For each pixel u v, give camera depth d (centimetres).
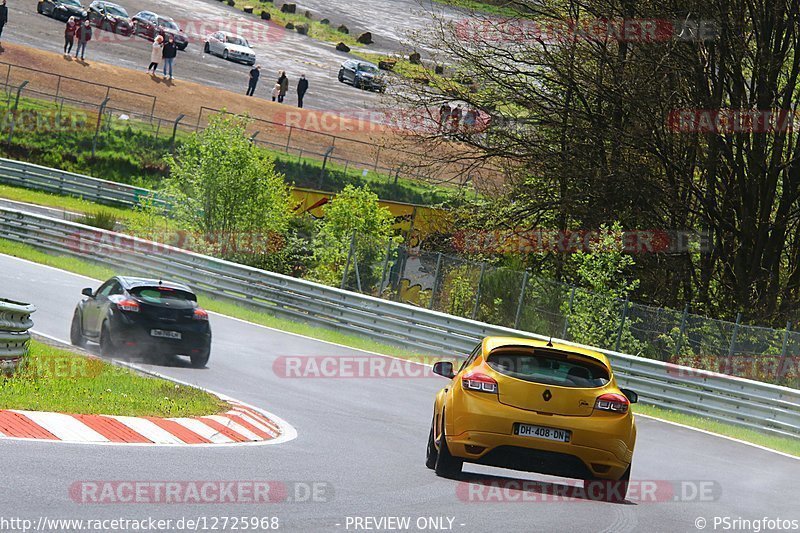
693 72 10944
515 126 11762
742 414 7356
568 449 3412
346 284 10225
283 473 3131
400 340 9169
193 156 12431
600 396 3466
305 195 14612
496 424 3425
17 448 2938
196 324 6244
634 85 11025
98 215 13900
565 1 11538
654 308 8938
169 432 3625
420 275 9931
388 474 3400
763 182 11050
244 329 8819
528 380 3466
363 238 10288
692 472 4734
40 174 16962
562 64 11319
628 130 11169
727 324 8669
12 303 4347
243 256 11975
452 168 13650
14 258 10962
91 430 3397
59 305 8112
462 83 11825
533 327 9294
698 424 7231
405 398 6262
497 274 9531
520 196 11838
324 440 4106
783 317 10925
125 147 19012
